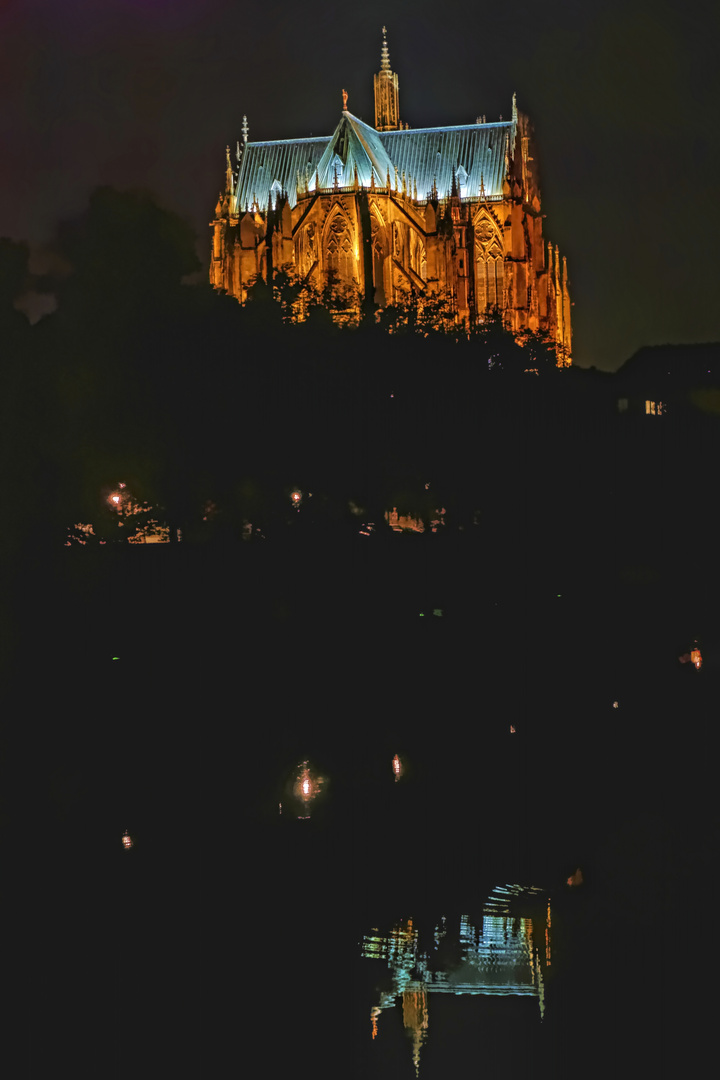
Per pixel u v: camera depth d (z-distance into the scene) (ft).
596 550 297.94
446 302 473.67
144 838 108.17
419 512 304.71
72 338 247.50
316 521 268.82
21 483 210.79
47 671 165.68
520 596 247.70
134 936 87.30
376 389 327.67
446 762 133.08
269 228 523.29
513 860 101.24
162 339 260.42
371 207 527.40
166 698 157.99
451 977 80.18
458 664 185.16
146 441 236.63
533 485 337.31
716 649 200.34
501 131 580.30
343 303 416.67
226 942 85.76
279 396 289.53
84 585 202.08
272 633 197.57
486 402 356.18
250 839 107.24
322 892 93.76
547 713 156.66
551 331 553.64
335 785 124.57
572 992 75.87
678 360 474.08
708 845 104.47
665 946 83.30
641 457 397.19
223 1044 71.87
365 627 207.72
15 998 77.82
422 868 97.91
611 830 107.86
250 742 139.74
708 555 294.87
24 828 110.73
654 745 139.33
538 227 564.71
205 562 232.53
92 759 132.26
